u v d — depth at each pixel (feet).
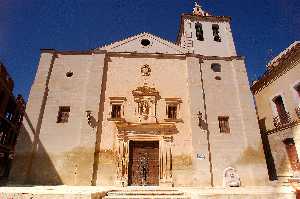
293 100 60.95
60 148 55.98
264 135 72.95
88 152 55.31
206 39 77.05
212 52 74.08
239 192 36.99
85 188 45.24
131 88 63.57
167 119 59.98
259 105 77.51
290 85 62.18
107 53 67.51
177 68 67.26
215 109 62.39
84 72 64.69
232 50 74.33
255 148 58.44
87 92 61.21
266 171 56.44
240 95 64.08
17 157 54.34
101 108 60.64
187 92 64.08
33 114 58.49
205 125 59.57
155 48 70.54
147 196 39.65
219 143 58.65
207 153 56.70
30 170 53.83
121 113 60.23
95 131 57.21
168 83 65.00
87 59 66.54
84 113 58.90
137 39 71.72
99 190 40.04
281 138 64.59
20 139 55.93
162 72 66.33
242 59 69.15
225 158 57.26
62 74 64.23
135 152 58.75
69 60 66.18
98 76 63.52
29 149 55.16
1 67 74.54
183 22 81.97
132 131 58.80
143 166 57.57
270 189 43.29
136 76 65.21
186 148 57.77
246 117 61.46
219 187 52.75
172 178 55.01
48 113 59.36
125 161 56.44
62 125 58.18
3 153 87.10
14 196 33.14
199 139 57.88
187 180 54.95
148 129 59.16
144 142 59.67
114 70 65.51
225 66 68.74
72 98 61.26
